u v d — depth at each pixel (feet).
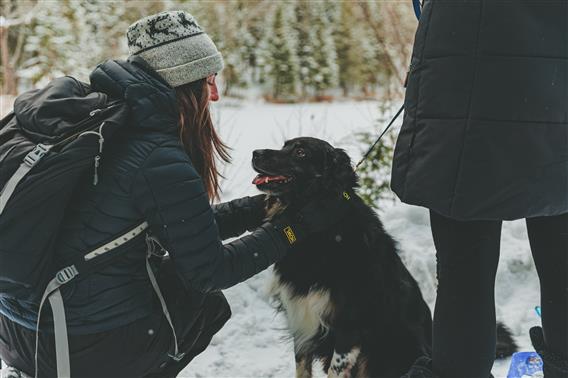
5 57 24.84
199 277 6.61
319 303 8.84
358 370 9.11
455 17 5.89
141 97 6.53
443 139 5.97
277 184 8.89
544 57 5.82
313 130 23.21
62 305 6.32
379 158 15.06
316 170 8.84
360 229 8.92
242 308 11.28
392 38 22.11
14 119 6.79
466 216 5.94
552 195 5.98
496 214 5.91
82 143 6.05
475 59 5.82
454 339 6.46
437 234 6.57
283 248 7.52
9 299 6.63
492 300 6.53
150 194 6.40
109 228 6.42
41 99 6.63
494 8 5.75
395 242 9.66
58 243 6.38
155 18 7.02
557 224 6.43
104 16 27.45
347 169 9.01
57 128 6.26
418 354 9.10
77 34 26.78
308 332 9.25
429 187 6.07
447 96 5.94
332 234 8.72
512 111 5.80
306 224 8.24
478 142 5.83
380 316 8.95
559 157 5.97
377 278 8.91
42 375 6.68
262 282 11.61
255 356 10.25
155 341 6.95
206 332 7.72
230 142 21.59
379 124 18.67
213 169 7.68
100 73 6.82
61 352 6.32
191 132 7.34
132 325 6.72
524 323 11.10
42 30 26.00
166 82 6.91
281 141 21.65
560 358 6.52
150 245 6.84
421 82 6.15
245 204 9.04
